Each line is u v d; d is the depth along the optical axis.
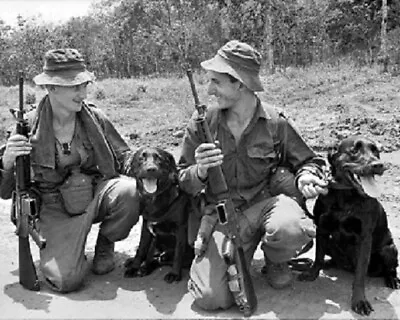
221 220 4.02
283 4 24.42
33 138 4.47
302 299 4.24
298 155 4.40
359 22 26.98
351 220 4.18
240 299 3.97
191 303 4.23
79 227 4.50
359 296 4.08
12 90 18.36
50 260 4.41
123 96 16.56
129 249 5.43
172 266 4.77
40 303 4.23
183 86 17.56
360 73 17.48
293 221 4.05
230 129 4.29
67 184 4.64
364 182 3.96
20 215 4.32
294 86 16.20
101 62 29.02
